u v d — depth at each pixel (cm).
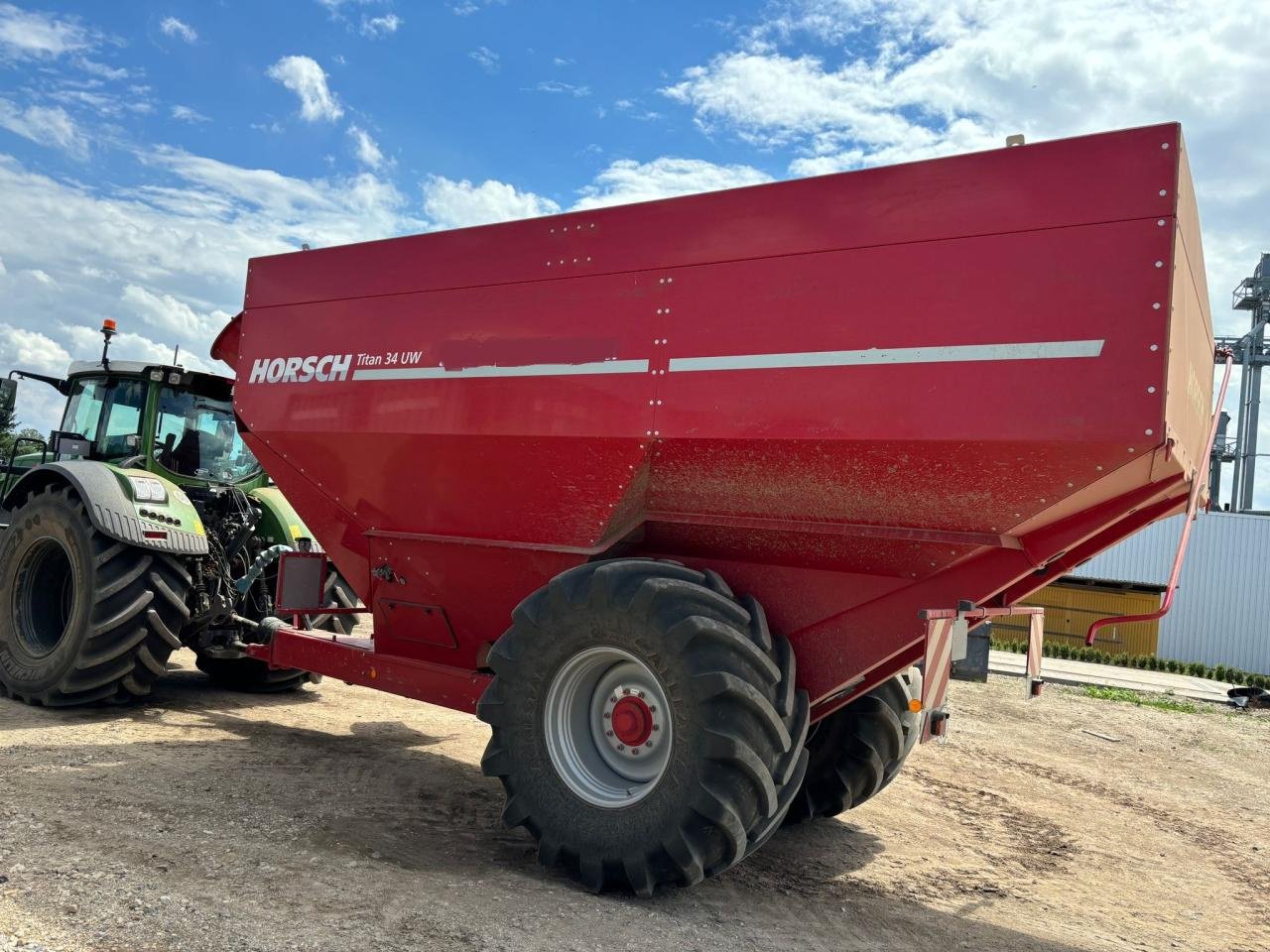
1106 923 393
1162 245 299
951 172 334
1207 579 2692
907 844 483
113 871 318
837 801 477
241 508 669
